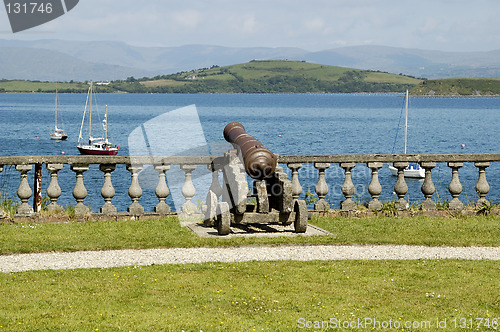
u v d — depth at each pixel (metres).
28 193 13.53
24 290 8.75
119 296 8.59
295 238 12.31
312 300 8.55
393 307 8.29
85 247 11.39
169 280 9.40
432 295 8.80
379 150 79.81
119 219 13.86
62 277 9.49
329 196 37.53
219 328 7.41
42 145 87.44
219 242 11.92
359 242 12.14
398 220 14.27
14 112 178.12
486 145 87.69
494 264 10.61
